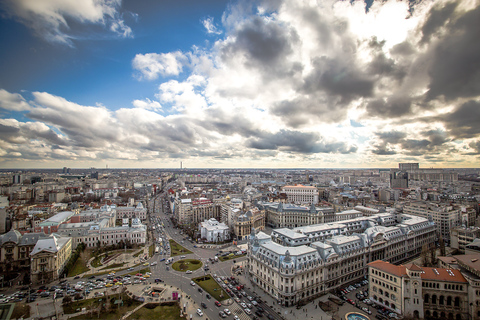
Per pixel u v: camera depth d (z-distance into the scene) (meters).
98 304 187.25
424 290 180.75
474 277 174.38
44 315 174.75
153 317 172.50
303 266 194.50
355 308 184.75
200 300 195.25
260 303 191.50
